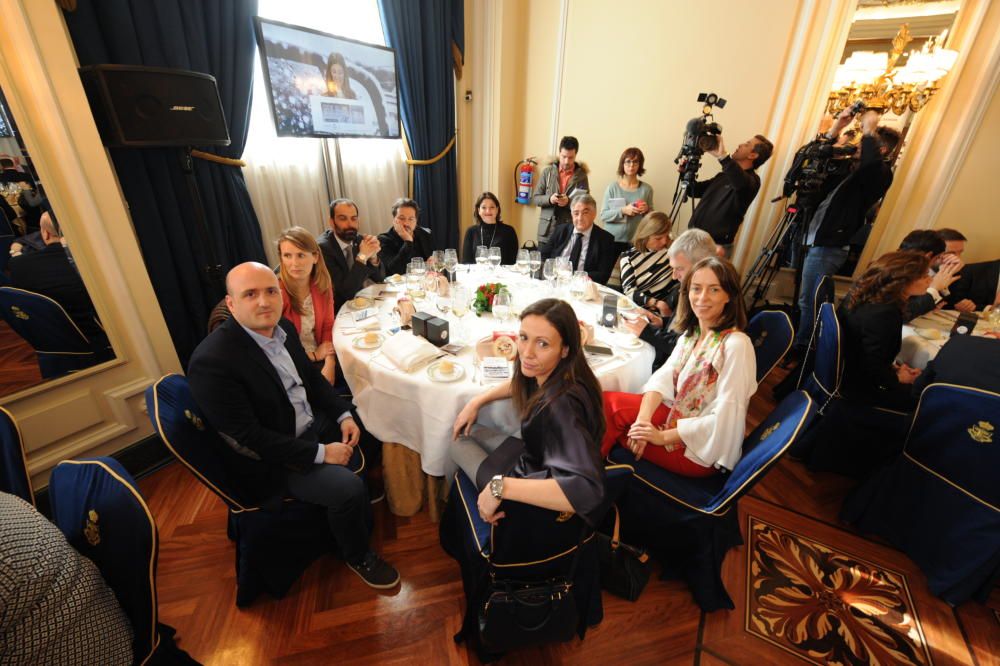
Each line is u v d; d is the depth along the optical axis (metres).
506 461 1.24
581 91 3.83
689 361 1.49
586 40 3.67
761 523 1.81
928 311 2.22
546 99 4.05
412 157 3.74
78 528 0.85
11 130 1.50
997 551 1.33
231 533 1.48
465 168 4.43
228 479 1.28
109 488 0.88
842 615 1.44
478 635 1.19
